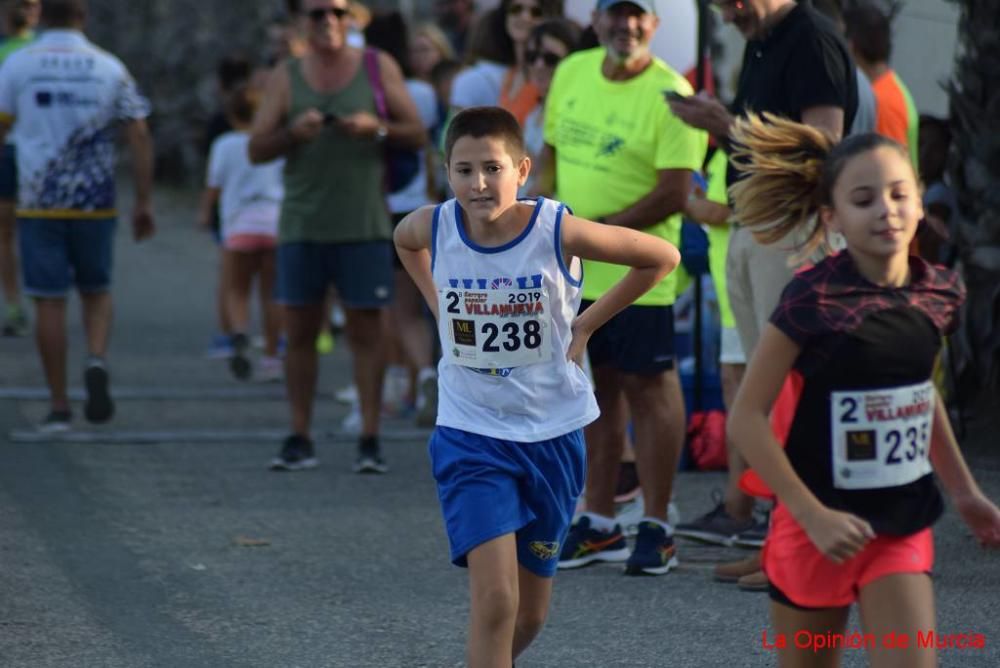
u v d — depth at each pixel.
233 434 29.77
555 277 14.27
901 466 12.04
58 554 20.89
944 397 27.52
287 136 25.41
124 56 79.31
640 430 20.12
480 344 14.36
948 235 25.73
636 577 20.02
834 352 11.88
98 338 29.47
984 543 12.62
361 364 26.52
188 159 79.38
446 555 21.16
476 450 14.22
